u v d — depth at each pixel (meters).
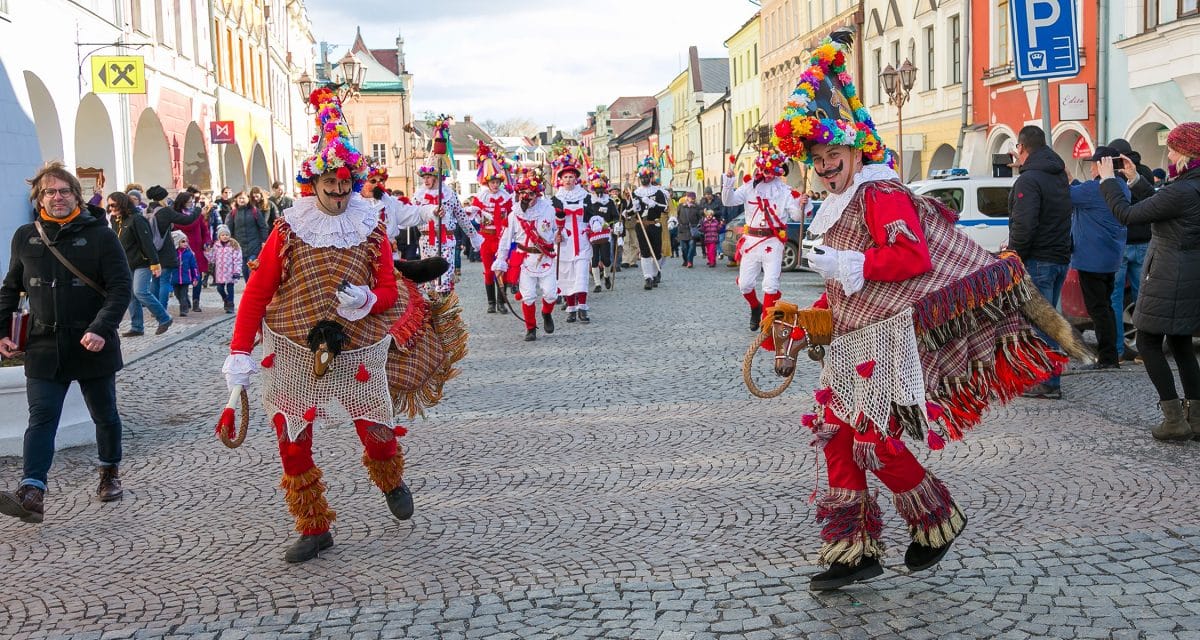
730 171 12.38
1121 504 5.34
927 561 4.28
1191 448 6.41
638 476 6.27
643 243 19.72
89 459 7.20
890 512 5.27
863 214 4.00
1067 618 3.97
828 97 4.09
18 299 5.99
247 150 40.44
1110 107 22.14
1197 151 6.38
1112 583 4.29
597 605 4.30
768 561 4.72
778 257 12.33
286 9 55.09
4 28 16.72
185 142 32.16
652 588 4.45
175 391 9.69
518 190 12.65
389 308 5.12
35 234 5.91
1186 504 5.29
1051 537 4.87
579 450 6.98
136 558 5.17
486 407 8.48
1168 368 6.59
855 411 4.04
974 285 3.90
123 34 23.48
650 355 11.03
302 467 5.04
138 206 16.38
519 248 12.65
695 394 8.75
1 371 7.23
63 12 19.56
